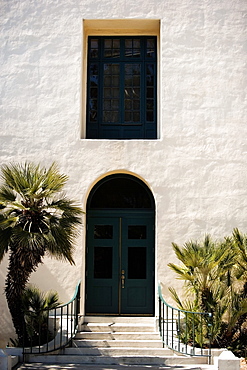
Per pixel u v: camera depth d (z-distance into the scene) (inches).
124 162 451.5
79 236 440.8
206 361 373.7
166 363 373.4
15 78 464.4
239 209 445.7
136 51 494.3
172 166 450.6
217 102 459.2
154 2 472.1
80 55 466.9
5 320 431.8
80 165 451.8
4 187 386.3
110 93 490.0
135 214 468.1
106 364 372.8
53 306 400.5
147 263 462.3
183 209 445.1
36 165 451.2
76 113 458.9
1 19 472.7
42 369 354.6
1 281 436.5
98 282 460.4
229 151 452.8
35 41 469.4
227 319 408.5
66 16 472.4
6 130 457.1
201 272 386.9
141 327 422.9
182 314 426.3
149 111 486.6
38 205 376.5
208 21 470.0
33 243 348.8
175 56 465.1
